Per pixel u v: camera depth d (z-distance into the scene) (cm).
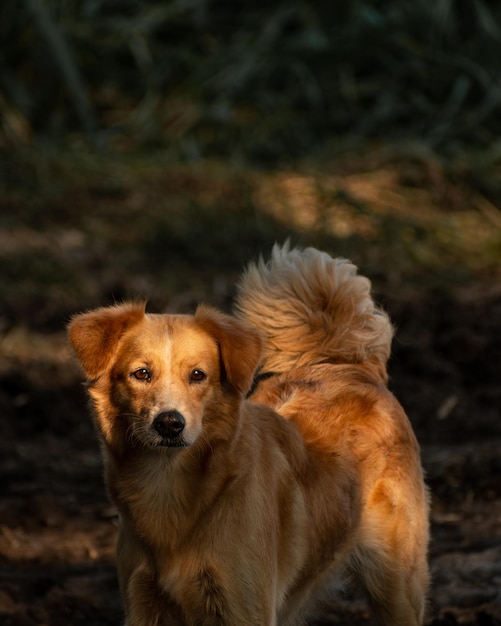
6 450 1152
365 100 2083
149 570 652
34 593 858
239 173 1870
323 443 715
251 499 639
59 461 1129
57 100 2117
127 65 2244
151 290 1552
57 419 1234
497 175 1814
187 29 2266
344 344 788
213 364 643
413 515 751
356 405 746
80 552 934
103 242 1697
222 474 636
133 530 652
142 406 626
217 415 639
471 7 2123
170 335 638
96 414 657
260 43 2155
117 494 658
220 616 638
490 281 1579
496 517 976
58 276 1582
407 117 2016
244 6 2277
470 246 1664
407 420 779
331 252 1622
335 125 2027
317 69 2106
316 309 791
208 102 2103
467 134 1941
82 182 1864
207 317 654
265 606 638
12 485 1062
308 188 1820
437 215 1736
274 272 802
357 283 795
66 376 1325
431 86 2048
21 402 1260
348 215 1742
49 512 995
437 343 1398
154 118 2080
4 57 2152
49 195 1822
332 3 2164
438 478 1054
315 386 759
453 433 1183
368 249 1641
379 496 736
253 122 2044
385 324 802
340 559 725
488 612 796
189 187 1852
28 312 1483
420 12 2075
